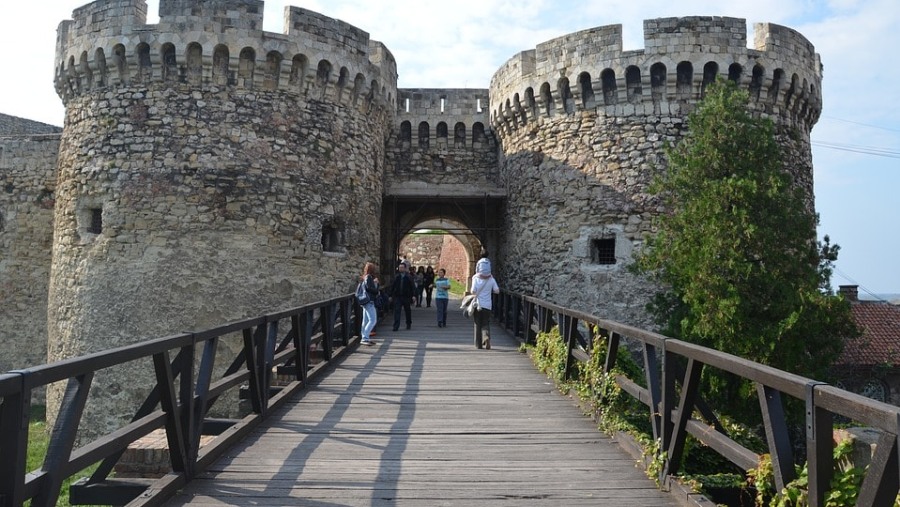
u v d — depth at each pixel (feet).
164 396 13.50
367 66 46.93
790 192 38.27
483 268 36.73
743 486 15.71
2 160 56.85
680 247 37.45
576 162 47.52
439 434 18.92
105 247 39.65
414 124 59.00
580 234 46.68
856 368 56.49
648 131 45.50
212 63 40.34
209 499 13.41
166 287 38.86
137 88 40.55
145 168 39.73
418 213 60.59
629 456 16.80
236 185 40.19
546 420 20.65
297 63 42.83
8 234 56.08
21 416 8.85
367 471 15.44
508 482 14.74
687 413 13.67
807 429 9.06
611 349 19.77
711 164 38.06
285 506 13.12
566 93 48.52
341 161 45.19
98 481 14.40
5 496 8.71
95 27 41.09
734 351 34.60
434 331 45.19
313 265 42.57
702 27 44.96
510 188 54.44
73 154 42.27
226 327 17.15
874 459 7.60
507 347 37.09
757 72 45.65
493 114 56.44
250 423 18.88
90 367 10.52
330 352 30.50
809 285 35.32
